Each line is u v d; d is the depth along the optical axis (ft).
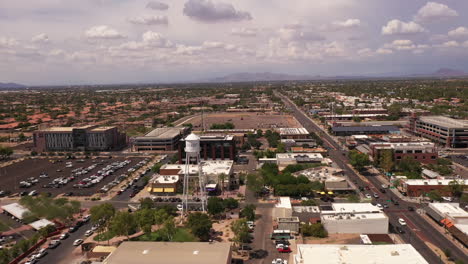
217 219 499.10
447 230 438.40
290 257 387.34
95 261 383.04
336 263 307.99
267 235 444.14
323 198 571.28
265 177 636.48
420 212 504.84
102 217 458.91
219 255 329.11
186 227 469.98
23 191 646.33
